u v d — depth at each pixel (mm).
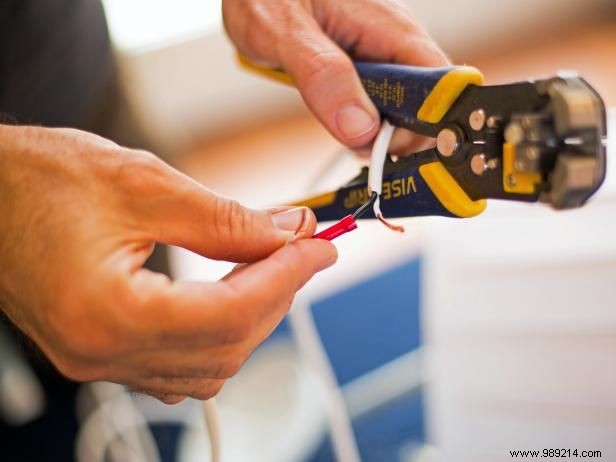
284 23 536
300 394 822
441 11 1396
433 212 417
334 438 749
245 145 1389
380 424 800
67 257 337
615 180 765
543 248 762
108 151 368
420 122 432
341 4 557
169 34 1347
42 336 363
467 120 389
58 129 385
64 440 868
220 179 1300
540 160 323
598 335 704
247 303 349
